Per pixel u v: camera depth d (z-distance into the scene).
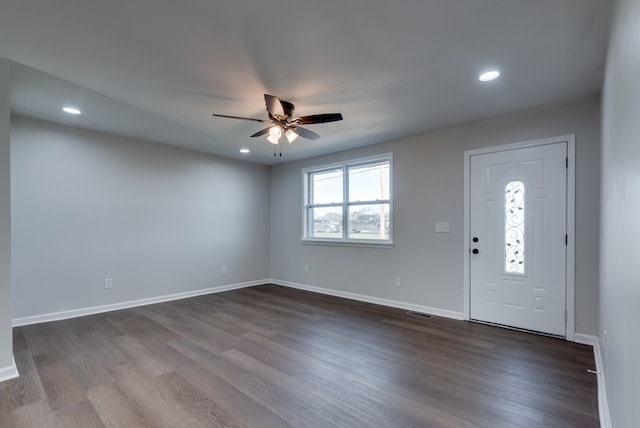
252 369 2.58
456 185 3.96
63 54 2.31
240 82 2.74
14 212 3.59
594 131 3.05
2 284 2.39
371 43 2.17
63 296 3.92
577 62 2.40
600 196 2.77
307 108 3.33
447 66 2.48
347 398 2.17
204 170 5.37
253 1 1.76
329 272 5.37
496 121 3.66
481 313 3.76
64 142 3.93
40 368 2.58
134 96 3.04
